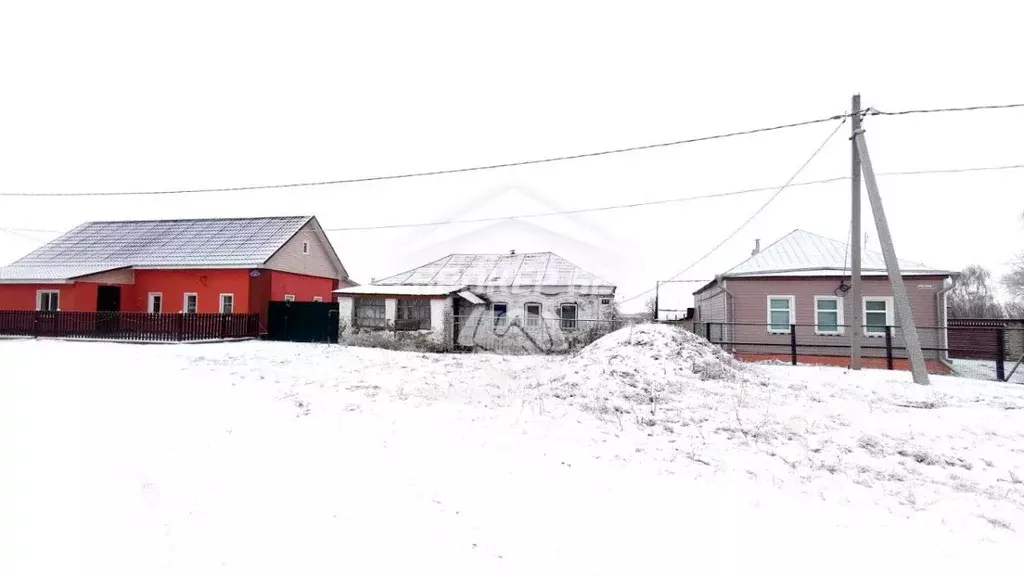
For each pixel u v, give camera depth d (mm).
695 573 3895
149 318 21375
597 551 4168
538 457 6543
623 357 11938
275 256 26219
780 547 4355
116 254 27766
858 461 6742
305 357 16656
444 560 3920
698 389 10617
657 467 6344
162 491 4836
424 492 5215
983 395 10797
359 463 5988
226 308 25406
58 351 16438
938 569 4074
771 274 20312
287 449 6398
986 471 6465
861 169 13617
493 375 13406
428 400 10039
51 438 6141
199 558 3756
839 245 22281
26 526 4008
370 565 3787
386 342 21562
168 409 8258
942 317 18688
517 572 3805
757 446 7281
